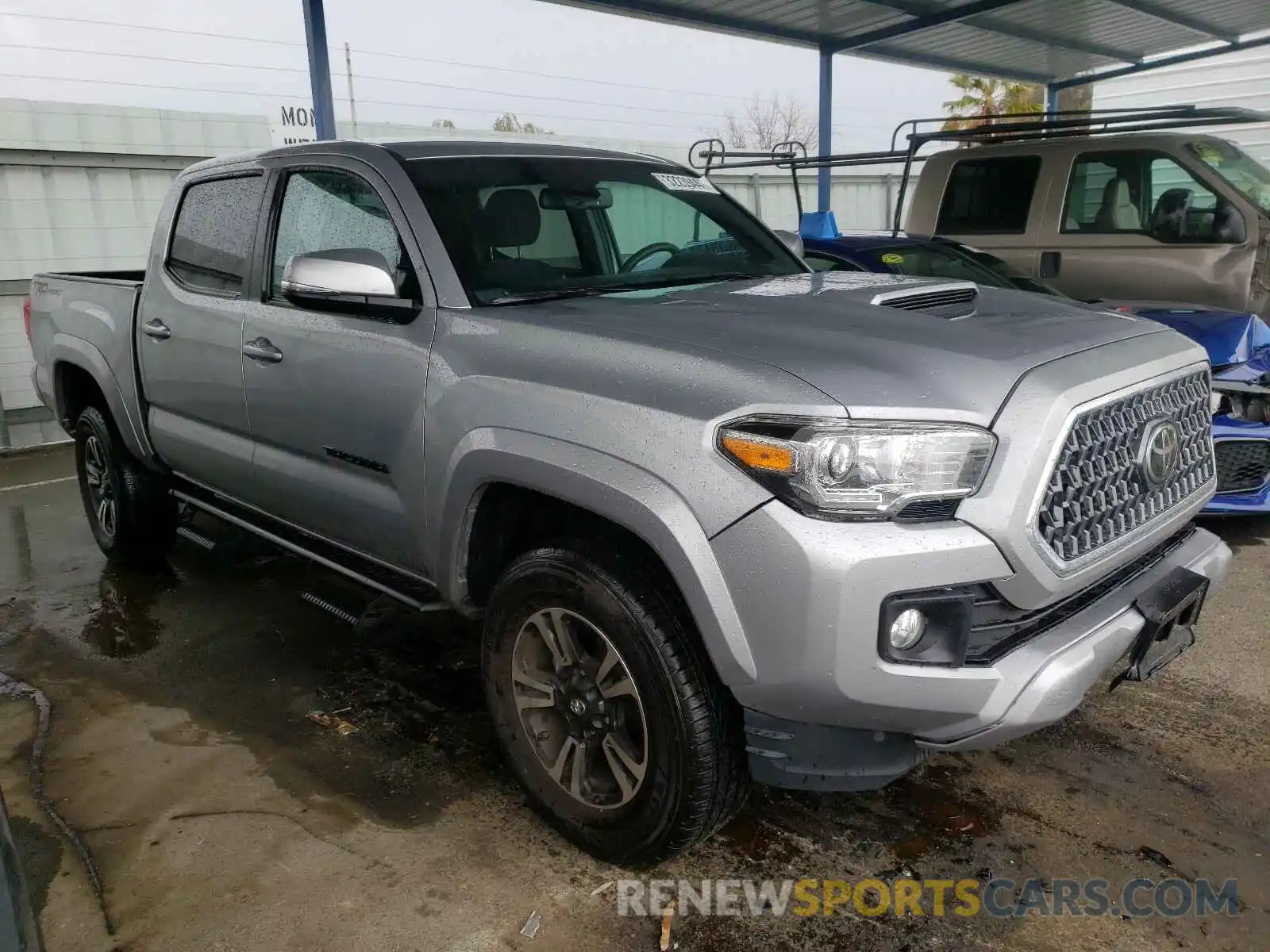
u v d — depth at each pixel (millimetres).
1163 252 6512
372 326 3039
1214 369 4621
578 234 3312
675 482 2213
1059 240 7008
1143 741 3168
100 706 3623
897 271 5836
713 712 2326
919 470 2107
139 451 4535
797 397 2148
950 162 7648
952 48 10672
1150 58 11344
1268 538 4949
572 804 2646
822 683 2107
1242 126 10742
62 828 2871
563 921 2434
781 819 2828
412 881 2598
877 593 2059
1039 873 2562
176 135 9031
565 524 2678
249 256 3654
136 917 2486
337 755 3230
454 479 2709
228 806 2959
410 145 3346
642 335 2488
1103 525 2369
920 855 2652
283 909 2500
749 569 2123
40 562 5289
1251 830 2711
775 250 3826
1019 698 2168
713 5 8516
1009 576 2148
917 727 2215
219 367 3738
